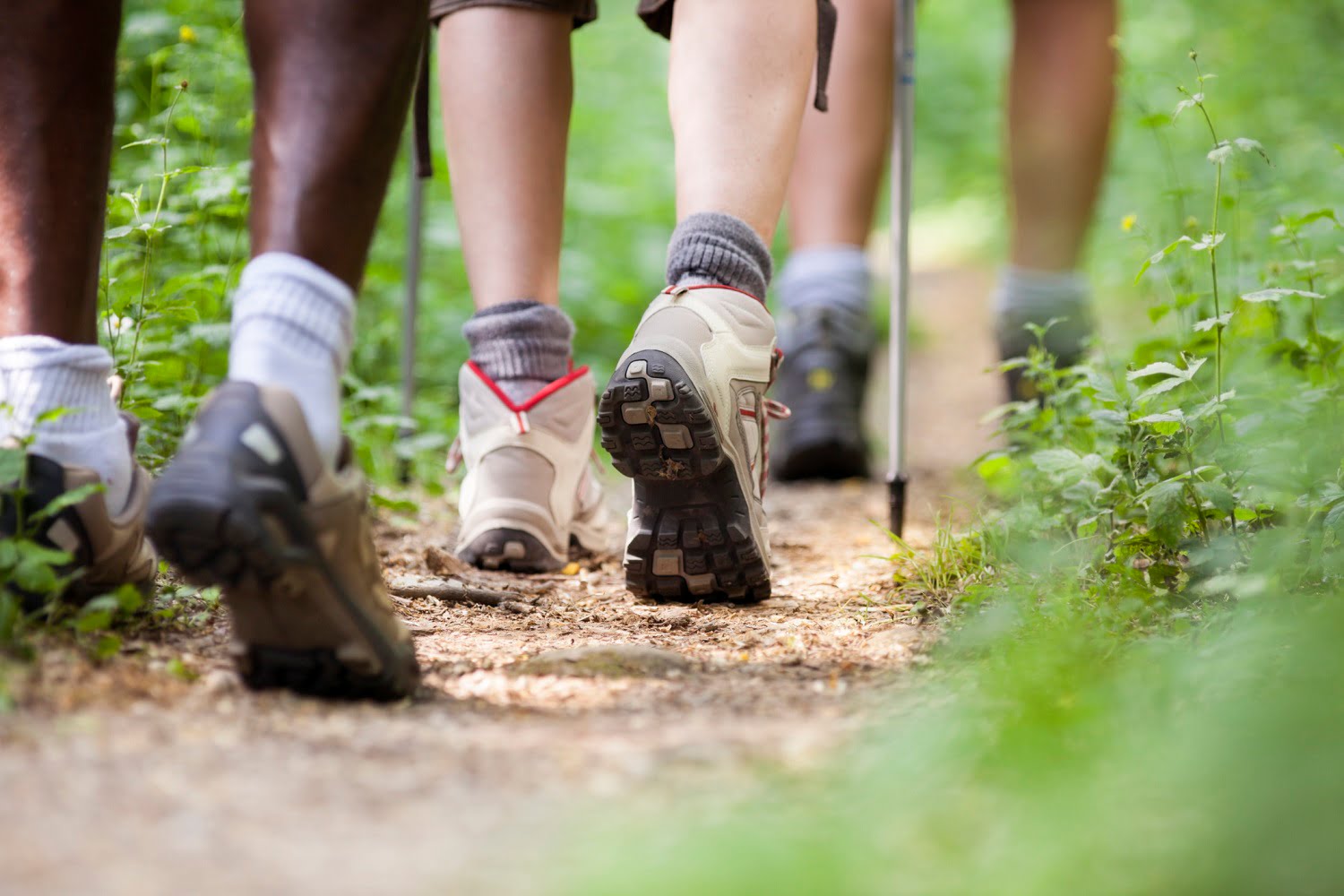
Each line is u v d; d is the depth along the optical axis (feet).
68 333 8.75
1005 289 20.68
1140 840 5.48
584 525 14.46
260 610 7.47
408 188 18.86
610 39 55.06
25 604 8.12
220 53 17.35
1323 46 43.83
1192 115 40.16
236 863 5.22
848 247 22.93
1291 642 7.88
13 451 8.13
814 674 9.07
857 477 22.82
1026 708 6.89
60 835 5.35
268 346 7.48
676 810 5.92
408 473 18.51
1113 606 9.91
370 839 5.53
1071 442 13.67
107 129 8.84
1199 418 11.50
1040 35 20.36
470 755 6.76
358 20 7.64
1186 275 14.49
